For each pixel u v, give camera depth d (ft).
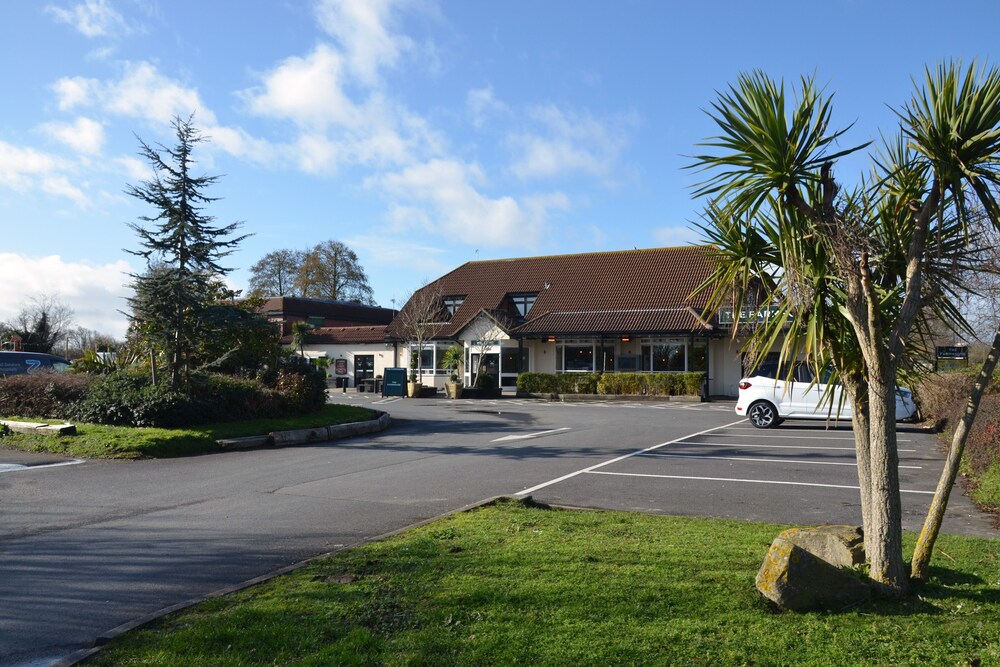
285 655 13.80
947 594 16.35
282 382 60.90
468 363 124.36
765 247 18.61
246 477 36.47
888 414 16.06
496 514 26.07
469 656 13.44
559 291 129.18
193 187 53.67
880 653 13.37
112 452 43.39
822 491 32.40
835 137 16.08
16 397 54.19
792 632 14.34
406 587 17.34
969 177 15.01
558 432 58.90
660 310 113.80
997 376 45.21
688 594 16.55
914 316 16.05
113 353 74.13
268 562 21.16
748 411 63.10
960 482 34.37
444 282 144.56
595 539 22.02
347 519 26.84
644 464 40.68
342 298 211.61
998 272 16.61
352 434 57.26
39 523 26.23
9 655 14.64
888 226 17.65
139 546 22.93
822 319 16.93
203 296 55.01
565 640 14.06
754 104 16.28
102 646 14.65
